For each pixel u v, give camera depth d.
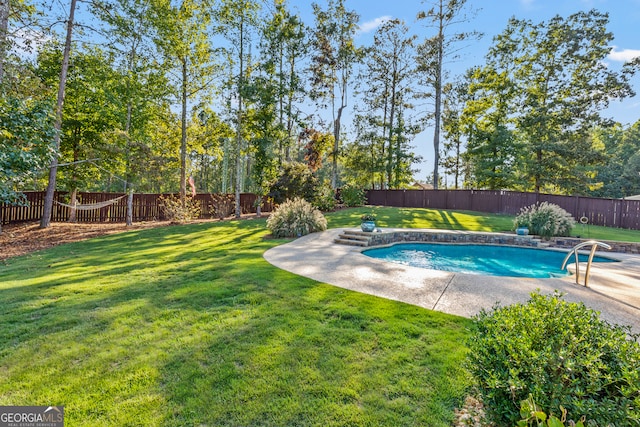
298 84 17.38
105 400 2.48
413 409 2.40
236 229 12.53
